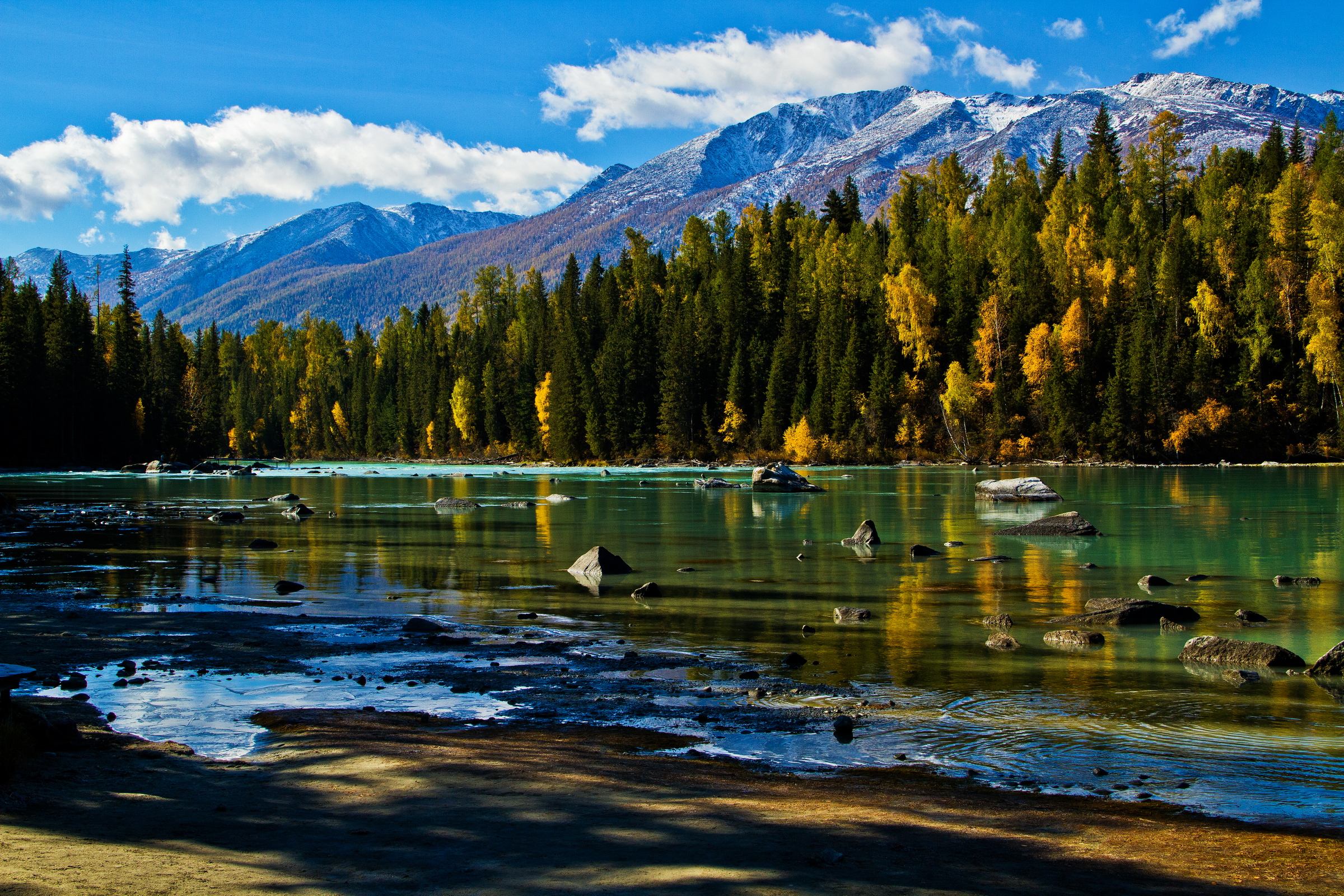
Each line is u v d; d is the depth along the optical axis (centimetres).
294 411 19375
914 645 1741
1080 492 6194
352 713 1257
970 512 4966
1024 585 2500
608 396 13775
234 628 1908
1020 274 11856
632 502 6028
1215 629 1872
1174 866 743
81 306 13675
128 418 13075
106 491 7419
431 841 768
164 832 773
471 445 16238
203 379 18062
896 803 905
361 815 836
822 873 707
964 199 15288
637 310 14475
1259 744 1128
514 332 16675
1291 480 7225
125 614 2084
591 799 895
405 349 18988
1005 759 1076
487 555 3250
